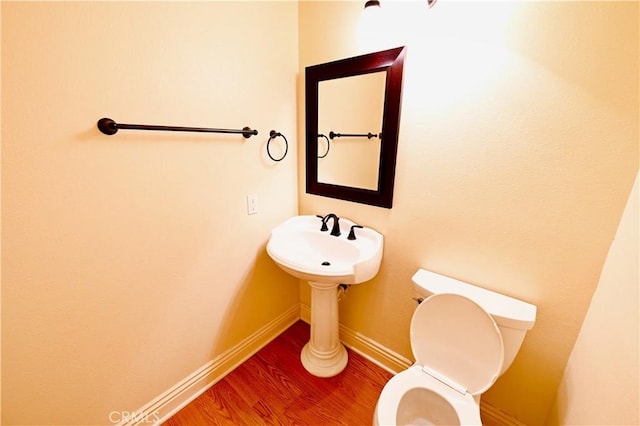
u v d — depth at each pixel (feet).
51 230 2.82
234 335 5.14
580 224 3.02
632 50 2.51
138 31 3.07
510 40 3.05
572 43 2.75
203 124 3.86
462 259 3.93
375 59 4.03
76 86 2.74
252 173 4.73
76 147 2.83
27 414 3.02
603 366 2.50
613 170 2.76
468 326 3.37
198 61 3.66
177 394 4.39
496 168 3.42
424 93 3.76
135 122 3.20
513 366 3.80
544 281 3.35
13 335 2.79
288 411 4.46
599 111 2.74
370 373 5.19
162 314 3.96
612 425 2.17
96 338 3.37
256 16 4.24
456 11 3.32
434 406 3.52
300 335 6.18
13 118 2.45
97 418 3.59
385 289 4.91
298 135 5.44
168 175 3.62
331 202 5.31
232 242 4.66
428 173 3.98
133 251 3.48
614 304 2.54
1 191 2.49
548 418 3.69
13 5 2.31
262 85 4.55
